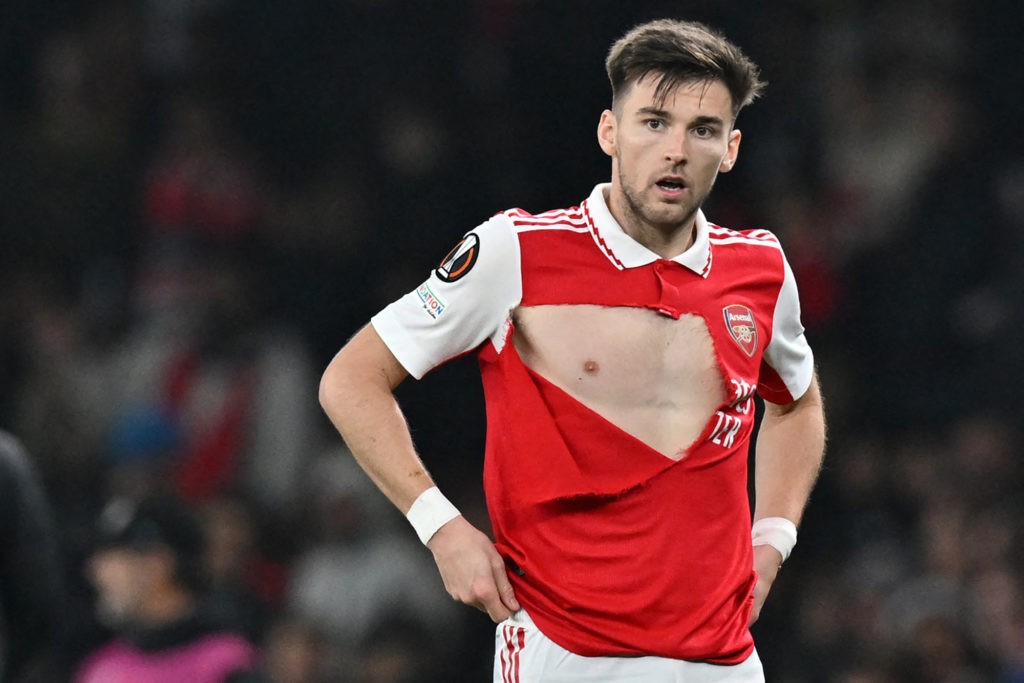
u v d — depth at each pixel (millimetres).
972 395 34500
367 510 31906
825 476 33031
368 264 38781
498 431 11516
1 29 43156
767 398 12992
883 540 31094
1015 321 35250
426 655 29547
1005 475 32031
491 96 40938
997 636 28156
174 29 44125
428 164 40281
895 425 34750
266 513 33344
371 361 11672
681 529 11203
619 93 11484
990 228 36844
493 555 11344
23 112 42594
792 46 40312
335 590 30938
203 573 18531
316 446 35312
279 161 41594
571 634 11219
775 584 31062
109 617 19281
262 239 40281
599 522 11203
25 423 36000
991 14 40438
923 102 39531
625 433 11180
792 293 12180
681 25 11492
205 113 41844
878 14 40688
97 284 39344
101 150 41531
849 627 28969
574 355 11273
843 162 39312
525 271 11375
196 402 34812
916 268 36781
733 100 11336
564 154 39750
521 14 41562
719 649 11266
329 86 42250
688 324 11383
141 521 18125
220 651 18031
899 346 36094
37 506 15438
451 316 11445
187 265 38344
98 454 35375
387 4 42688
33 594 15305
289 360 35812
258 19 43188
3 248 39750
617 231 11414
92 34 43469
